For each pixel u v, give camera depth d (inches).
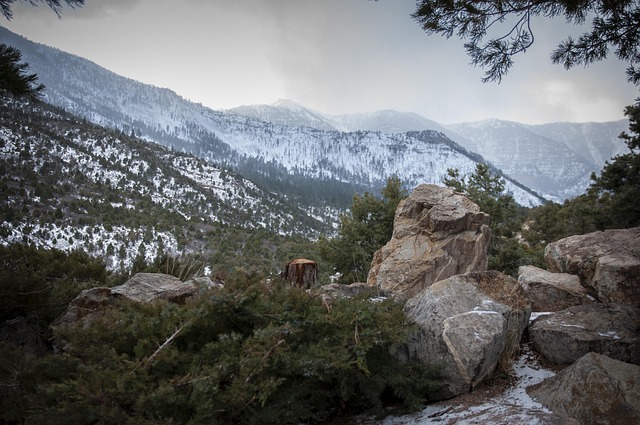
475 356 180.4
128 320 153.9
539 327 223.6
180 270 323.3
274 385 132.5
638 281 276.2
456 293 214.7
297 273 259.9
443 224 375.2
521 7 244.4
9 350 145.3
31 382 135.9
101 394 116.3
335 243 627.2
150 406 119.6
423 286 345.7
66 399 122.2
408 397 171.8
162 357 134.0
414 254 368.2
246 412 136.3
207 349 142.4
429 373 181.3
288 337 157.9
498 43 258.8
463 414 161.6
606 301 286.0
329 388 173.5
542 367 208.1
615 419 146.4
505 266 678.5
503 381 195.2
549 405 163.3
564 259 343.3
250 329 168.2
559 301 306.2
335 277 613.3
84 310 207.5
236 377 134.2
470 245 367.6
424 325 195.0
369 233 616.1
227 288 167.0
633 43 251.3
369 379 168.6
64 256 288.7
